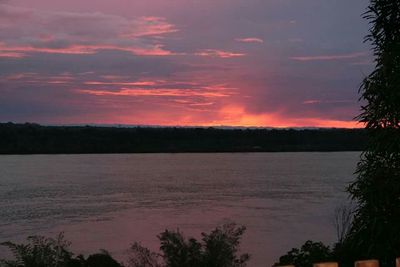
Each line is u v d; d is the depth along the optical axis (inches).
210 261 352.2
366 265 150.9
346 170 5674.2
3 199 2982.3
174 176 5128.0
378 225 291.4
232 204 2516.0
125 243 1318.9
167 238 357.7
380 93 299.4
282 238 1243.8
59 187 3804.1
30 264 334.3
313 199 2568.9
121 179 4690.0
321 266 143.0
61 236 626.2
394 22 314.8
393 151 293.9
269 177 4685.0
